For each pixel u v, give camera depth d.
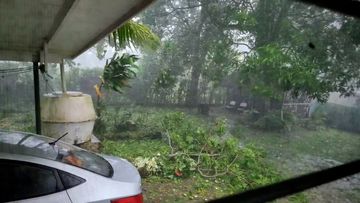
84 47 5.04
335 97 8.27
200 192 4.41
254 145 6.48
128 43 6.00
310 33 6.99
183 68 10.59
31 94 6.65
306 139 7.48
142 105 10.20
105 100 9.73
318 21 6.81
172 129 6.99
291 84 7.34
